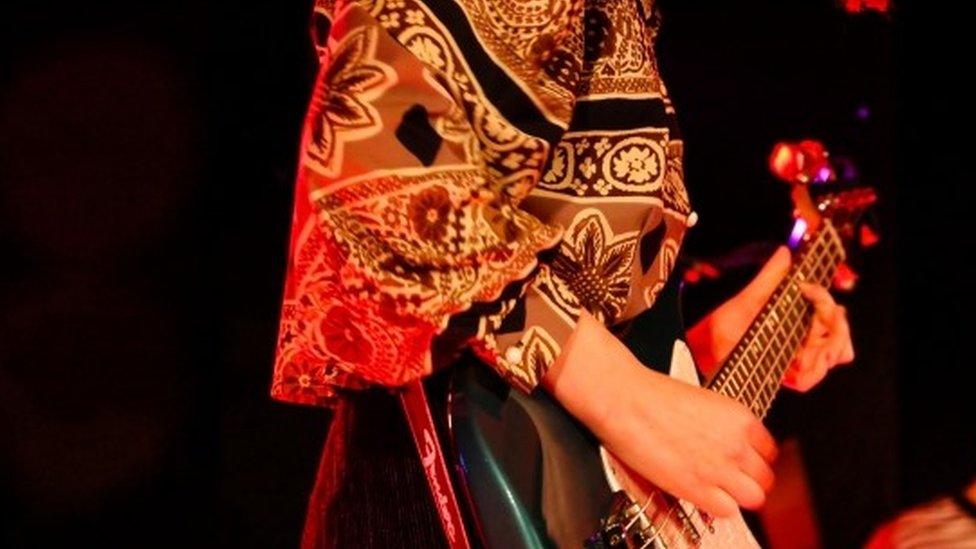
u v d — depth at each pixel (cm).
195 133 325
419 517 155
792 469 293
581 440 152
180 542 331
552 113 146
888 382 370
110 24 318
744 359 190
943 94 380
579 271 156
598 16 160
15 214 317
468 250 137
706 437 148
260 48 325
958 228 386
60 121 317
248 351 335
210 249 332
